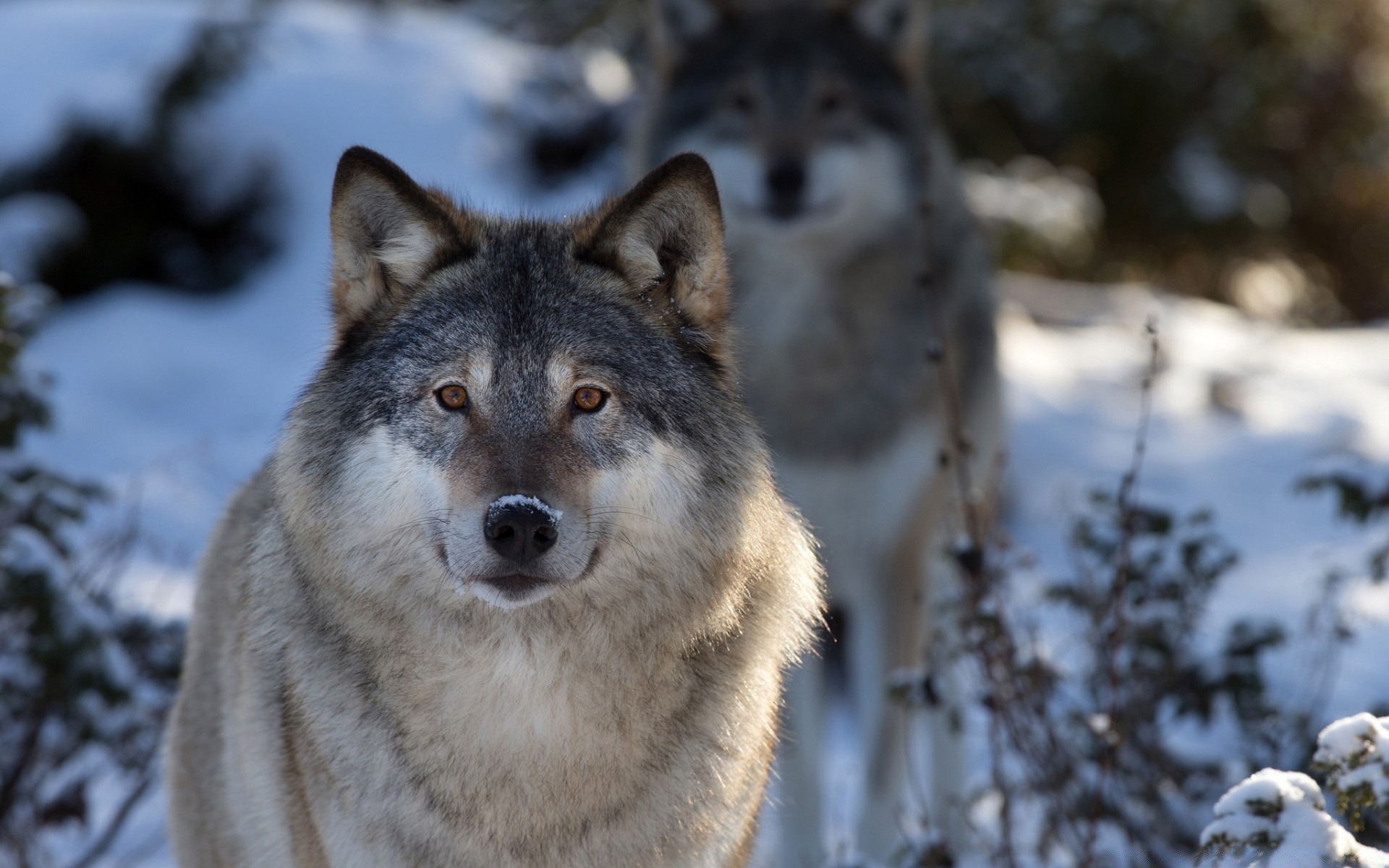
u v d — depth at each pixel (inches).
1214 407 836.0
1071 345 932.6
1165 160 1183.6
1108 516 375.6
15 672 313.0
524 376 234.4
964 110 1143.6
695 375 251.4
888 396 440.5
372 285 252.1
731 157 457.7
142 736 328.5
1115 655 319.3
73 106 795.4
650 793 233.5
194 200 802.8
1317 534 634.2
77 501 334.3
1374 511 354.9
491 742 229.8
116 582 374.3
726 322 262.4
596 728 231.1
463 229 253.9
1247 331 1047.0
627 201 248.8
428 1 1255.5
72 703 312.0
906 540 442.9
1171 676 340.8
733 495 245.9
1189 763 348.2
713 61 475.2
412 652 230.8
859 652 450.3
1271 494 699.4
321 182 824.9
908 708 340.8
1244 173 1197.1
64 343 711.7
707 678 240.8
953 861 321.4
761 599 250.5
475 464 226.5
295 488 241.6
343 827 231.9
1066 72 1165.7
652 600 235.1
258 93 840.9
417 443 233.9
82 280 767.7
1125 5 1172.5
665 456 239.9
